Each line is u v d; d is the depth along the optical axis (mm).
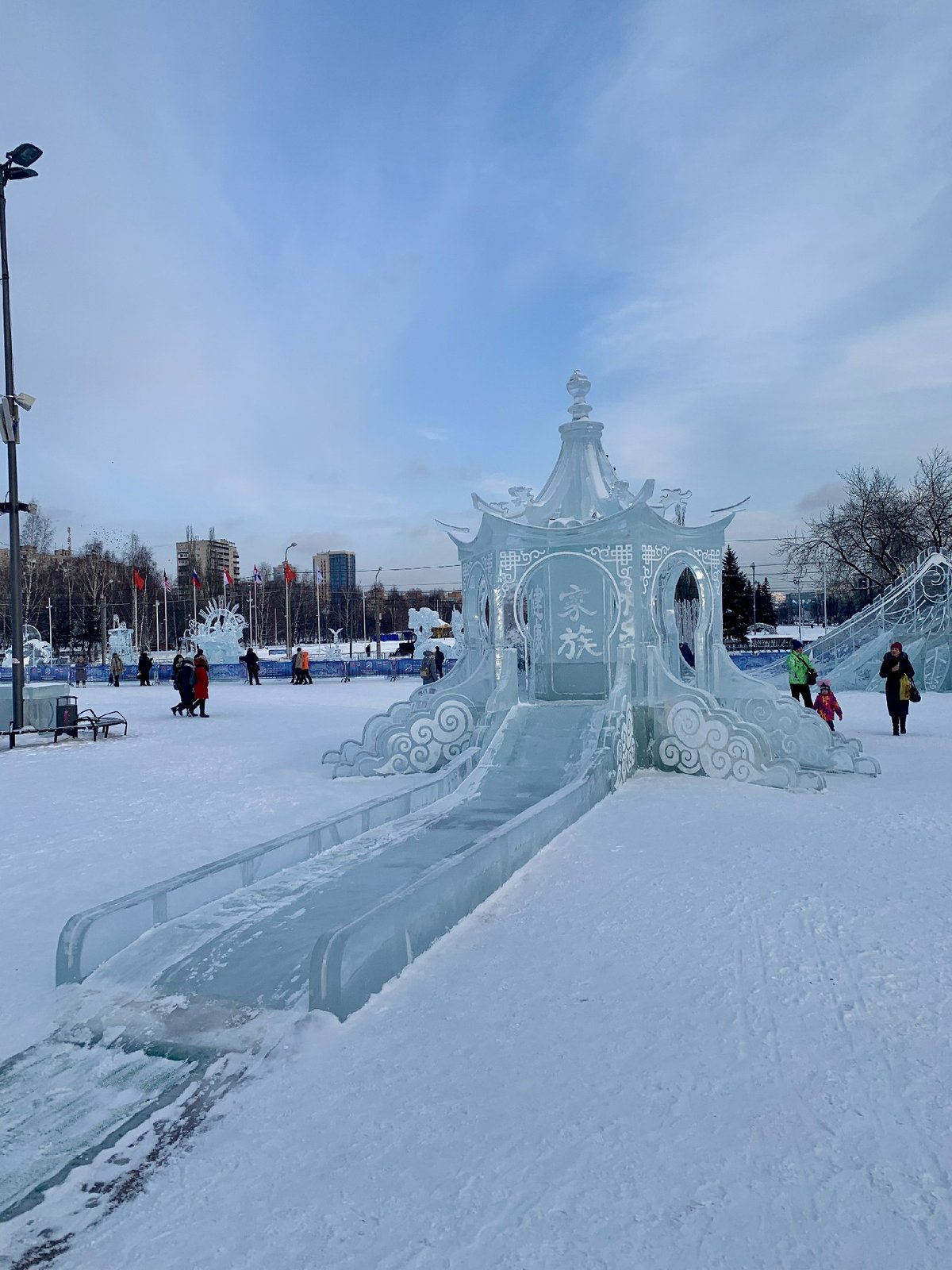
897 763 12039
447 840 7348
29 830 8484
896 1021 3904
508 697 11523
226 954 4824
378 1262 2418
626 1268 2367
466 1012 4074
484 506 12555
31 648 41625
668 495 13258
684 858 6793
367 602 113438
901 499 47938
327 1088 3418
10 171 15391
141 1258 2486
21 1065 3734
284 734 17125
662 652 11992
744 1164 2834
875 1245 2438
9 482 16328
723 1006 4086
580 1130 3057
